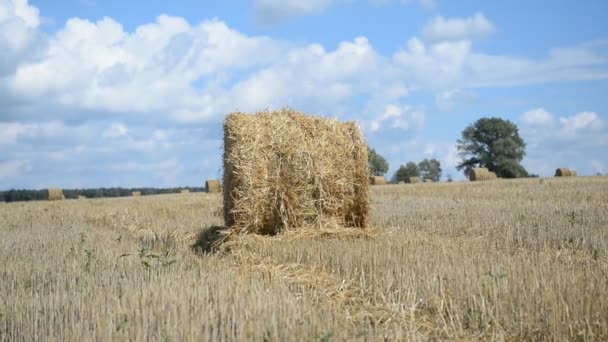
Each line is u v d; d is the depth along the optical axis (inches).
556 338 200.4
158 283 271.6
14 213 862.5
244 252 386.9
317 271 323.6
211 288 253.6
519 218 524.4
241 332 194.5
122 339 195.6
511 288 242.2
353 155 458.6
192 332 191.0
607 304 217.9
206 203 896.9
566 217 519.8
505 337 210.8
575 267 289.6
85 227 616.4
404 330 211.2
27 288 292.8
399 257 325.4
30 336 209.9
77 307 239.3
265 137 438.9
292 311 217.2
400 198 893.8
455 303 240.1
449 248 363.3
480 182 1413.6
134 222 669.9
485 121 3038.9
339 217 455.8
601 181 1169.4
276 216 439.8
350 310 246.5
